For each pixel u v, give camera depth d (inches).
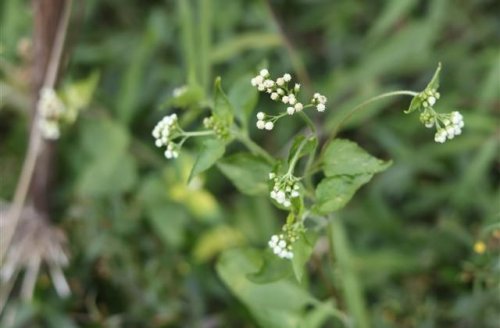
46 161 32.4
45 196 32.6
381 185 33.0
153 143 34.6
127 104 33.6
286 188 20.4
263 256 22.8
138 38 35.9
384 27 33.5
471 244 29.9
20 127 34.8
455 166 33.5
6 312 31.5
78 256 31.8
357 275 29.9
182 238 31.9
